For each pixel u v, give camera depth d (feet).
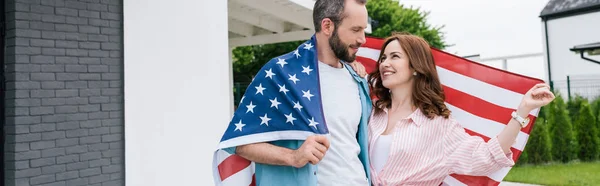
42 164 13.91
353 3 7.25
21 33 13.51
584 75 59.62
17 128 13.41
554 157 37.88
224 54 18.67
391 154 7.90
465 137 7.95
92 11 15.06
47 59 14.02
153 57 16.47
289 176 7.27
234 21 30.45
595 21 58.54
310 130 7.06
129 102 15.83
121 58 15.75
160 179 16.66
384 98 8.51
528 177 32.12
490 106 8.80
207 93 18.06
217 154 7.82
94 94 15.06
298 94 7.16
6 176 13.67
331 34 7.37
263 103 7.23
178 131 17.13
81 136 14.76
